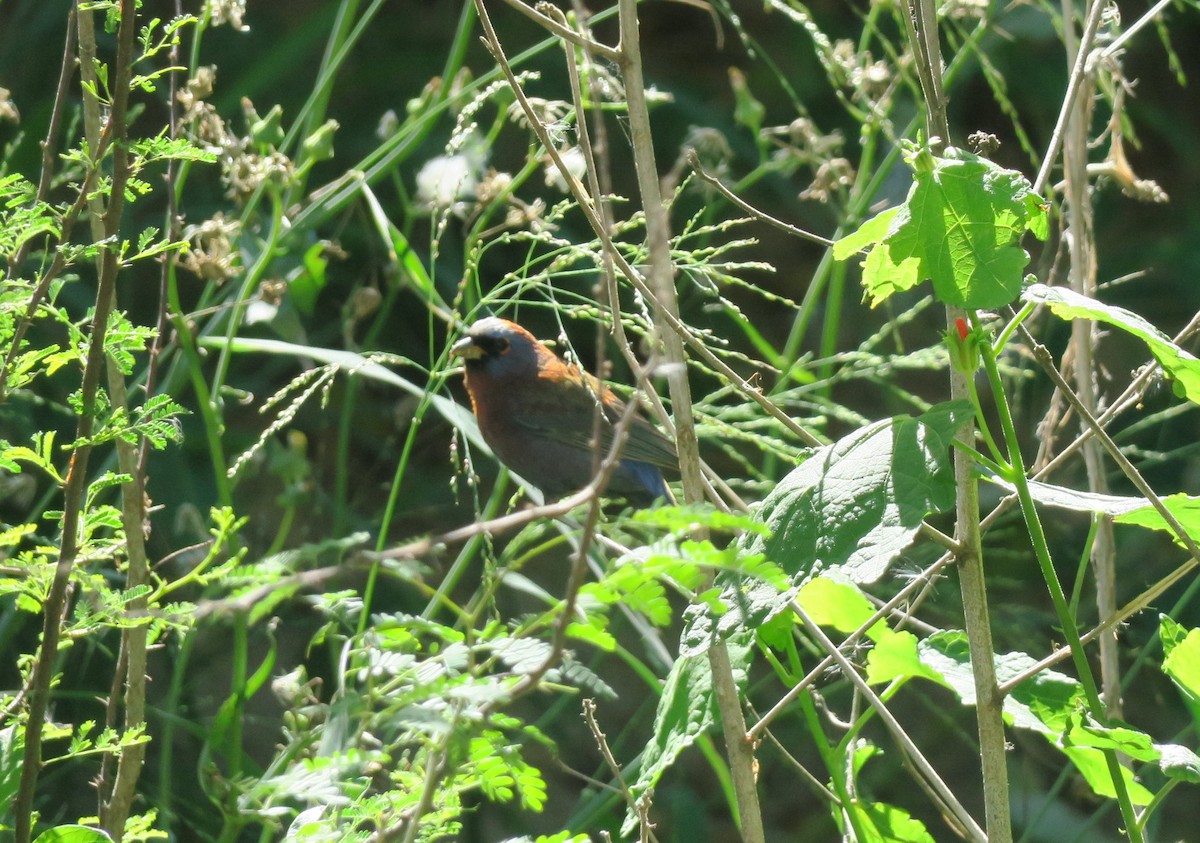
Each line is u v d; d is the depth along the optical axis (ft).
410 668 10.54
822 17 48.60
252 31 43.39
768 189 46.52
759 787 34.01
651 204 15.93
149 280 38.22
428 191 25.18
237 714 22.06
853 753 18.53
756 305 44.70
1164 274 46.83
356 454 39.17
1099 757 17.24
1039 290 13.67
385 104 44.39
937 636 17.87
